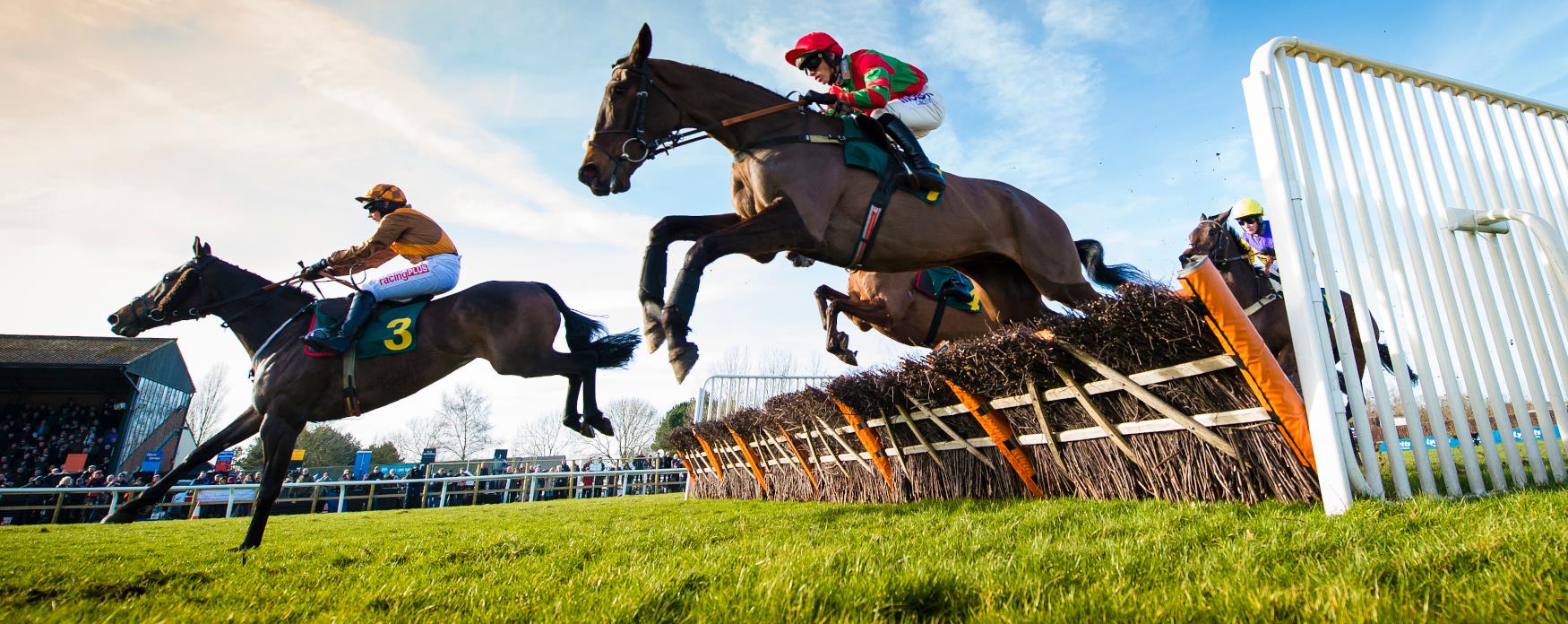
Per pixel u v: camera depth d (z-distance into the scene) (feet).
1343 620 3.56
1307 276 8.63
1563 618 3.40
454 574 7.66
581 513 20.67
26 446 65.82
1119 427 10.28
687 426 31.07
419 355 14.75
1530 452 9.15
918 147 10.58
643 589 5.42
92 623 5.30
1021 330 10.73
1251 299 15.69
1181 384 9.39
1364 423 8.43
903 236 10.43
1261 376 8.30
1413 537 5.78
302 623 5.22
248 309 15.42
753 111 10.55
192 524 23.47
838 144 10.29
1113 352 9.77
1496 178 10.61
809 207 9.64
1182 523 7.57
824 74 11.37
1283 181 8.97
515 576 7.17
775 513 14.66
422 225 15.70
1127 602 4.28
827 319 19.52
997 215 11.67
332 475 63.16
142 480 38.91
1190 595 4.30
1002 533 7.88
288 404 13.60
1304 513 7.76
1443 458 8.49
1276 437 8.64
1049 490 12.05
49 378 70.28
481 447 135.03
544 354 15.31
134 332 15.76
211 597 6.44
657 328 9.68
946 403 13.39
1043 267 12.02
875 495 16.74
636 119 10.74
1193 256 15.78
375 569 8.31
